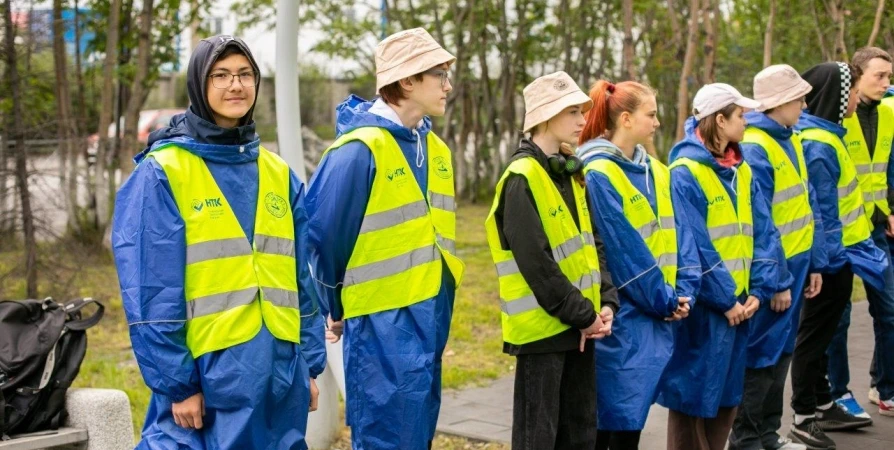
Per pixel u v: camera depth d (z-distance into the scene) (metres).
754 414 5.41
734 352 5.19
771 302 5.36
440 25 20.64
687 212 5.02
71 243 11.73
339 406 6.64
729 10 19.41
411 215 4.43
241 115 3.67
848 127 6.66
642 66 22.31
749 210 5.21
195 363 3.58
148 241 3.51
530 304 4.37
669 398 5.13
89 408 4.45
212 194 3.63
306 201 4.42
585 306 4.25
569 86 4.36
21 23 11.28
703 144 5.15
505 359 8.41
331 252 4.38
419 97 4.46
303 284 3.92
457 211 21.09
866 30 12.77
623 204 4.66
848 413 6.30
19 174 10.62
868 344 8.66
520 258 4.26
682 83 10.45
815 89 6.16
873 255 6.17
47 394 4.40
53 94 13.13
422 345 4.38
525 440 4.41
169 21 16.08
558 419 4.48
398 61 4.42
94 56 16.67
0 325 4.38
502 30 22.12
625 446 4.72
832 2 11.55
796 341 6.01
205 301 3.58
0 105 11.01
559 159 4.38
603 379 4.64
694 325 5.07
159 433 3.65
